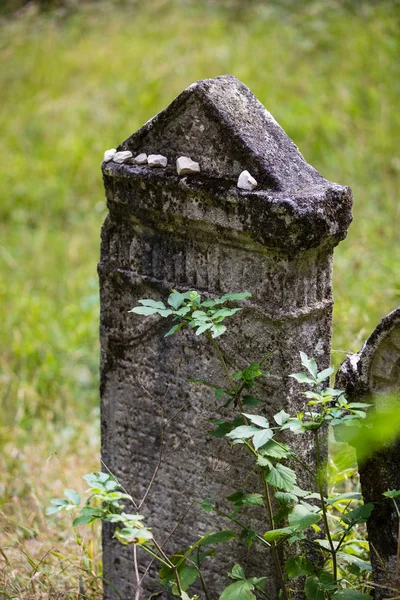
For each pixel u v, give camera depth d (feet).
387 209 29.07
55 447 20.39
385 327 11.11
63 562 15.34
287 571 11.87
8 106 40.55
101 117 37.81
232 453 13.14
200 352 13.12
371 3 42.68
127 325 13.92
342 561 13.42
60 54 43.88
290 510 11.86
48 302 27.17
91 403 22.89
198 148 12.49
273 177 11.82
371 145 32.65
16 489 18.92
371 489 11.96
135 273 13.61
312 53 39.42
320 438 12.78
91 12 48.60
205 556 13.16
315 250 12.01
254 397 12.58
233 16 45.27
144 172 12.84
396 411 10.07
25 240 31.58
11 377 23.36
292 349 12.20
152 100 37.99
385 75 36.47
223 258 12.56
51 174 35.40
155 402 13.89
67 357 24.36
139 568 14.62
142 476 14.40
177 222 12.80
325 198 11.71
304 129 33.71
